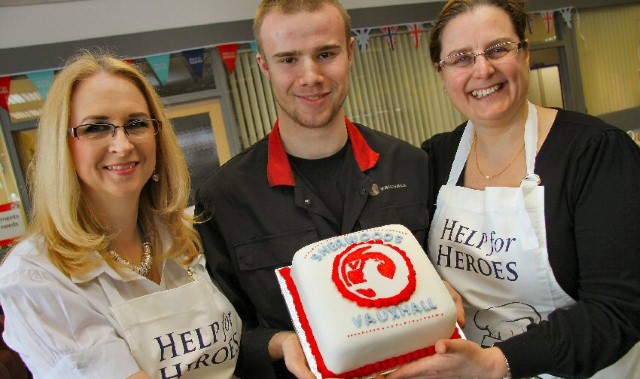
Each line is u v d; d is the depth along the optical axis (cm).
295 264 108
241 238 136
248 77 343
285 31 122
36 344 104
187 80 330
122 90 113
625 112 462
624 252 101
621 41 461
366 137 148
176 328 117
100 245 115
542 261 113
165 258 127
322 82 125
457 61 119
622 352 100
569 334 99
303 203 134
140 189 120
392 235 112
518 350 98
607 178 104
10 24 289
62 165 108
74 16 300
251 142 346
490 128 124
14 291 104
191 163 337
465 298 130
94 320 109
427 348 100
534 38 425
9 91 296
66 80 109
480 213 126
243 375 135
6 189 302
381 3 373
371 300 98
